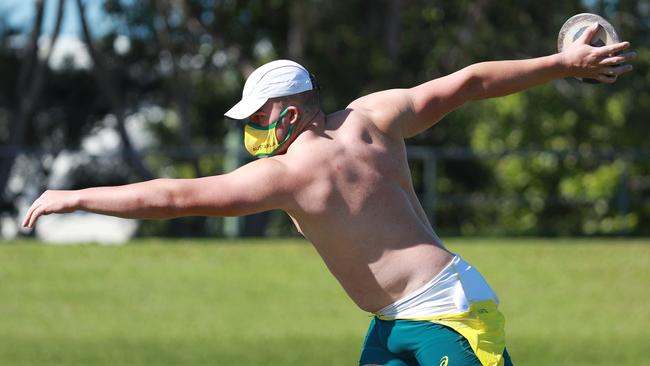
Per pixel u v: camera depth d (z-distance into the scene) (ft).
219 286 156.35
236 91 312.50
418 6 296.30
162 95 338.95
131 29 308.81
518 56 290.97
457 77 56.34
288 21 302.04
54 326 133.18
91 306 144.56
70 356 116.16
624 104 284.41
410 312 53.47
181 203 49.73
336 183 52.47
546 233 257.34
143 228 294.87
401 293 53.57
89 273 162.09
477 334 52.90
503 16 292.81
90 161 290.56
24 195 283.79
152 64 319.27
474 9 286.25
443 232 254.06
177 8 296.71
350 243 53.06
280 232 267.39
